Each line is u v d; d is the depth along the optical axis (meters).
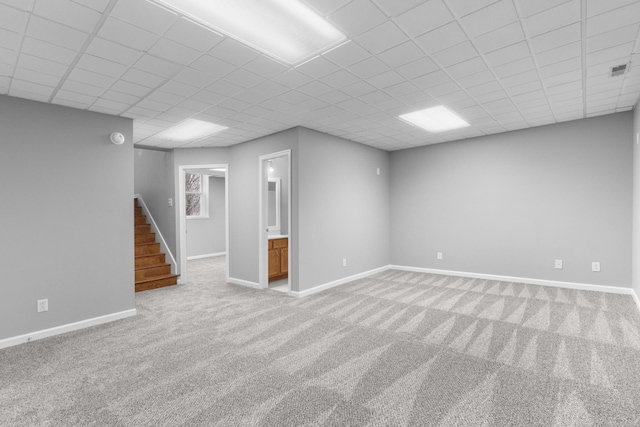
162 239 5.96
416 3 1.91
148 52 2.42
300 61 2.61
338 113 3.97
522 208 4.98
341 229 5.29
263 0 1.86
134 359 2.66
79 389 2.21
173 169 5.75
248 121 4.26
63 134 3.43
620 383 2.17
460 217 5.59
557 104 3.80
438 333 3.10
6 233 3.06
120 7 1.88
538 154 4.82
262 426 1.80
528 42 2.38
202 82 2.98
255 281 5.23
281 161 7.59
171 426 1.81
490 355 2.62
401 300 4.23
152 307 4.14
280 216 7.62
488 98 3.54
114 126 3.80
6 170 3.08
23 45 2.27
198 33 2.18
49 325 3.27
